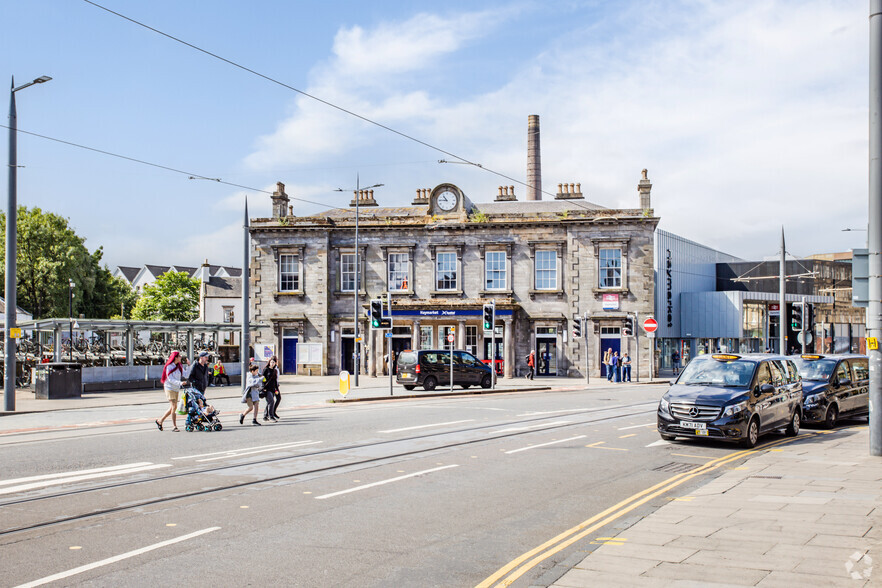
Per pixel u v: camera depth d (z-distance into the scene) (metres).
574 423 21.11
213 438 17.33
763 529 8.90
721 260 67.94
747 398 16.70
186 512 9.94
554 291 48.38
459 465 13.94
